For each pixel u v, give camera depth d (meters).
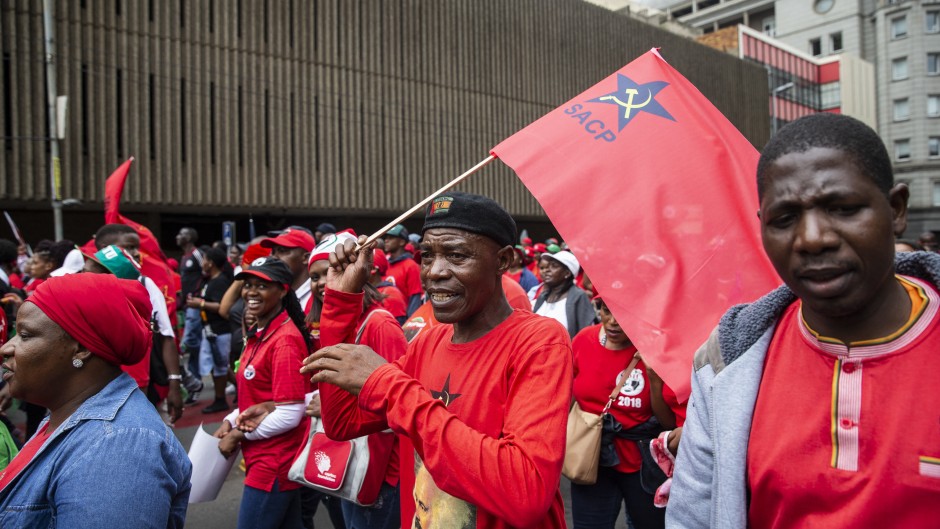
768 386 1.33
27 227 16.64
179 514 2.00
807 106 43.72
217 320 7.95
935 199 46.09
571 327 5.37
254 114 18.28
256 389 3.50
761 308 1.40
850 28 49.94
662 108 2.72
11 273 8.11
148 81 16.48
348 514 3.42
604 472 3.50
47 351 1.86
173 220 19.12
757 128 33.81
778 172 1.22
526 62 24.50
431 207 2.00
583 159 2.65
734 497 1.31
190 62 17.16
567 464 3.38
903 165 46.78
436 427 1.69
